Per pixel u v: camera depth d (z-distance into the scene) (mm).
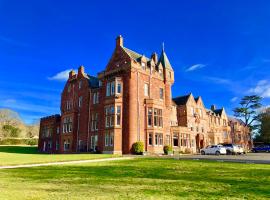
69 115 56688
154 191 11750
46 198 10242
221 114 81000
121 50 48656
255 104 87812
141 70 47375
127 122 44031
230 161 27328
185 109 62906
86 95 54594
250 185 13273
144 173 18500
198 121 66000
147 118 46062
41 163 26500
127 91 45250
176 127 53656
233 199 10195
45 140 67500
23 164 25266
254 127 88500
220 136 77688
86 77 56906
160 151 46312
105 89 48219
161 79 51500
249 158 32781
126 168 21828
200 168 21203
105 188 12539
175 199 10109
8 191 11633
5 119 105562
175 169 20797
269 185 13250
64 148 56062
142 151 42594
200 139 64625
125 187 12820
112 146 43656
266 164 24094
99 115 49562
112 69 49094
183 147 54219
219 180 14977
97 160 30422
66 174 18094
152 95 48594
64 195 10836
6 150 61625
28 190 11961
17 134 104938
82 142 52469
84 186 13148
